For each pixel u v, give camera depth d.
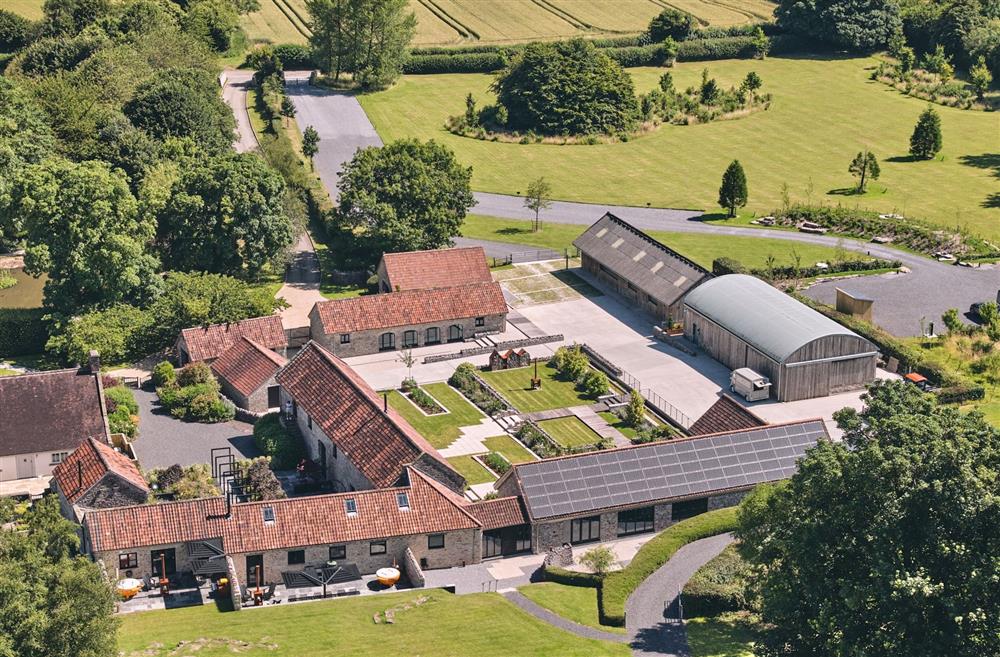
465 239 188.75
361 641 95.38
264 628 97.06
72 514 113.31
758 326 145.75
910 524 85.00
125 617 99.88
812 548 87.56
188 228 168.50
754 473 117.00
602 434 134.88
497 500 111.69
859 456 86.69
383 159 177.38
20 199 157.12
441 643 95.12
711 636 97.38
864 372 143.62
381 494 109.88
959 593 83.19
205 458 129.62
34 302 170.62
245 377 139.50
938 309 163.75
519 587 104.69
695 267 160.50
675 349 154.75
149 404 140.50
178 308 151.12
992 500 81.81
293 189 189.88
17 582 82.06
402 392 144.50
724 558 105.56
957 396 139.88
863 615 84.81
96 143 195.25
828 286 170.25
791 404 141.00
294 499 109.00
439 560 109.69
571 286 172.50
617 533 114.38
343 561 108.00
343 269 175.88
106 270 155.25
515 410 140.00
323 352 134.12
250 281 171.62
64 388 128.12
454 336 157.25
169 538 106.00
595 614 100.62
